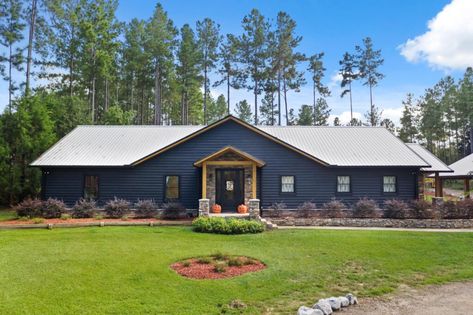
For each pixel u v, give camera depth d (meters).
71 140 22.02
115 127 23.98
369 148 21.34
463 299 7.74
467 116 59.16
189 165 19.94
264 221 15.93
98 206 19.77
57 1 35.03
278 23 45.19
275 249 11.66
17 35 33.12
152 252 10.77
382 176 20.11
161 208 19.61
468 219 17.14
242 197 19.20
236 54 45.19
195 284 8.08
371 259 10.69
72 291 7.48
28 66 33.22
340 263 10.20
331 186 19.94
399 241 13.06
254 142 19.98
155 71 45.06
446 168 22.44
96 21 38.12
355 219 17.17
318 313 6.61
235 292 7.70
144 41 43.81
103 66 37.75
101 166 19.56
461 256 11.29
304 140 22.28
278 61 44.91
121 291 7.54
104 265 9.31
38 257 10.09
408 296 7.90
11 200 23.44
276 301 7.35
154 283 8.05
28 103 25.53
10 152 24.00
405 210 17.72
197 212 18.78
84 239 12.78
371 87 53.19
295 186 19.83
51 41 37.03
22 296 7.18
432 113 63.03
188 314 6.54
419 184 20.69
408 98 67.31
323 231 15.06
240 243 12.49
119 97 51.28
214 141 20.02
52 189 19.92
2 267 9.09
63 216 17.67
